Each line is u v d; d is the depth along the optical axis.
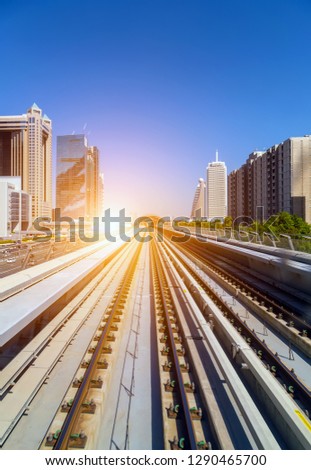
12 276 7.00
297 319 6.59
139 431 4.02
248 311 8.46
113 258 20.53
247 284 11.25
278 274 10.59
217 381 4.96
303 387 4.30
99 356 5.53
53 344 6.05
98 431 3.94
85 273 8.96
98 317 8.00
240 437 3.76
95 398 4.25
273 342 6.26
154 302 9.70
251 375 4.93
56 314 7.77
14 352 5.56
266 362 5.38
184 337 6.63
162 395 4.56
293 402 3.77
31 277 6.86
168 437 3.75
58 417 3.93
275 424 4.00
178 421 4.03
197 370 5.09
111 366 5.29
